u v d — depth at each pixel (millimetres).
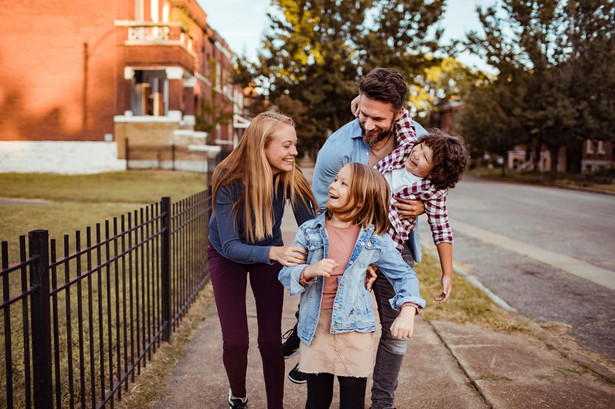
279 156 2613
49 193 12688
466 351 3873
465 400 3121
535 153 37531
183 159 20547
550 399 3115
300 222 2877
